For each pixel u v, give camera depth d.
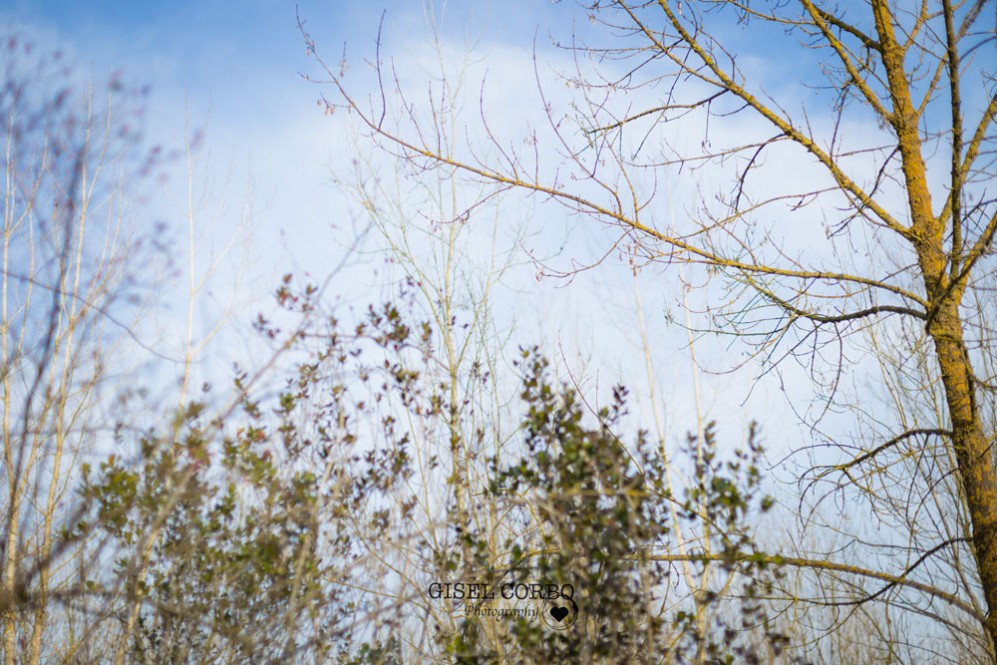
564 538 4.46
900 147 5.01
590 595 4.45
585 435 4.65
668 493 4.71
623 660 4.46
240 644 4.93
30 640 5.00
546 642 4.54
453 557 5.09
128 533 4.96
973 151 5.14
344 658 5.12
